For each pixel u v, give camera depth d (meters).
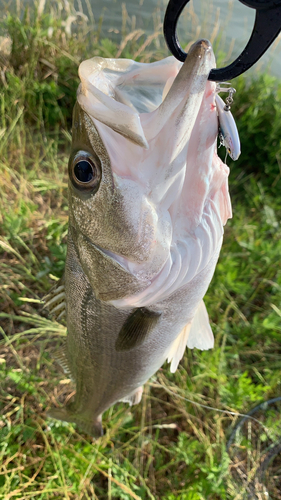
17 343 0.57
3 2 1.03
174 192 0.24
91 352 0.34
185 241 0.26
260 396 0.57
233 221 0.81
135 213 0.23
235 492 0.49
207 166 0.24
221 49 0.99
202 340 0.37
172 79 0.23
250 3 0.17
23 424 0.48
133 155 0.22
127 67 0.24
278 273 0.73
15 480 0.46
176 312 0.30
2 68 0.89
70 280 0.31
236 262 0.71
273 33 0.18
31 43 0.89
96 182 0.23
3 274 0.62
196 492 0.46
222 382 0.58
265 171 0.93
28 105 0.85
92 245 0.25
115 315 0.29
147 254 0.24
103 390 0.39
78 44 0.97
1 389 0.53
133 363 0.34
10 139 0.79
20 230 0.66
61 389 0.56
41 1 0.90
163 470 0.51
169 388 0.58
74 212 0.25
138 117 0.20
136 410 0.56
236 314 0.69
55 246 0.63
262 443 0.58
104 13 1.19
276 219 0.83
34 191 0.75
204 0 1.23
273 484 0.54
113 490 0.46
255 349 0.66
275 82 1.06
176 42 0.20
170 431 0.56
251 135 0.94
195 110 0.21
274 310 0.69
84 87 0.21
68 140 0.87
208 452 0.49
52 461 0.48
